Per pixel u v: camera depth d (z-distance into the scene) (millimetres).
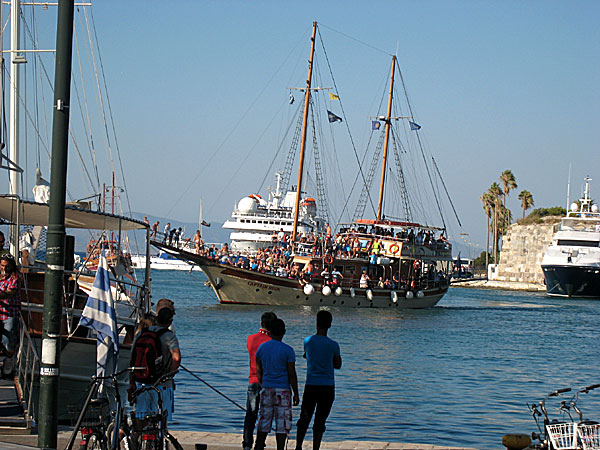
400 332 51250
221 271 64375
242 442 13250
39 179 26938
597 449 11797
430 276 76562
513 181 160625
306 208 127750
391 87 87062
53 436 11242
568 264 107375
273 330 12703
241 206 126562
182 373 29969
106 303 16781
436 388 28859
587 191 119812
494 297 111188
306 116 74750
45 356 11281
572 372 35031
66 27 11047
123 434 10711
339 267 68812
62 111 11164
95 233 30453
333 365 13164
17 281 15445
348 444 14234
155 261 181625
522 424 22375
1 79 26109
